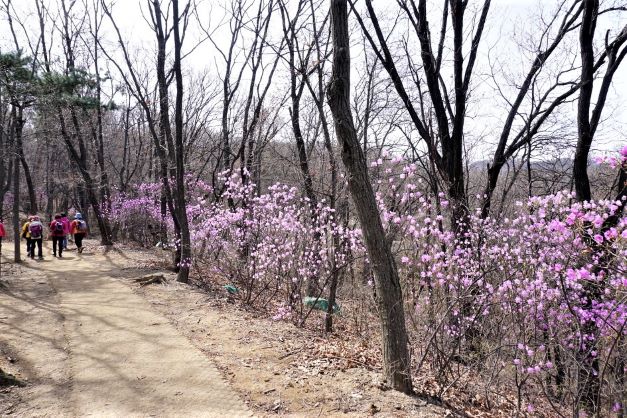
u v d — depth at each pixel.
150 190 20.06
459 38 8.60
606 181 8.09
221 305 8.52
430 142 8.61
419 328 6.74
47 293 8.88
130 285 9.70
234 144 18.11
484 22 8.72
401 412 4.43
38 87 11.91
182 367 5.29
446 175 8.50
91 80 13.34
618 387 5.34
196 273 11.67
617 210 5.19
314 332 7.75
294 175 11.88
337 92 4.58
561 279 4.91
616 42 7.31
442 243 6.71
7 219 26.39
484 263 6.55
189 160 19.48
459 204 7.69
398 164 7.02
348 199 8.17
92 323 6.93
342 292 10.88
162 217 17.41
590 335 5.39
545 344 5.70
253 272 9.43
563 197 5.64
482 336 6.44
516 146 8.98
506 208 9.45
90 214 30.48
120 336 6.34
